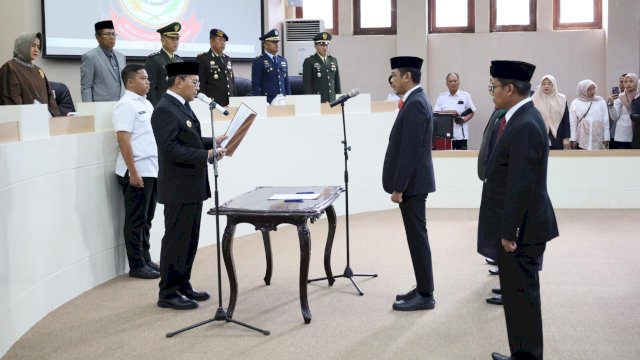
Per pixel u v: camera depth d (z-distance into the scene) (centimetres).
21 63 520
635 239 616
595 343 372
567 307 434
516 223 311
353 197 743
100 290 488
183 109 431
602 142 870
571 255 564
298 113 689
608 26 1045
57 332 405
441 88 1105
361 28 1110
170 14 851
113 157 517
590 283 485
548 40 1080
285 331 401
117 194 523
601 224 681
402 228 673
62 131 464
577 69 1079
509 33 1085
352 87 1112
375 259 561
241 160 636
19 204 405
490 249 332
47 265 438
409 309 433
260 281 505
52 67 751
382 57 1102
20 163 408
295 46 1027
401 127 425
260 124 650
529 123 314
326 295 470
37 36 522
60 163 455
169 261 442
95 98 571
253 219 414
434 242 616
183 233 441
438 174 779
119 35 802
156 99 579
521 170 311
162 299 448
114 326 413
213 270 536
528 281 319
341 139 723
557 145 821
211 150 425
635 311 424
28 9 721
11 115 418
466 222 699
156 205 543
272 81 734
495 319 415
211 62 668
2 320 377
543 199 319
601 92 1077
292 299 462
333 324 412
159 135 422
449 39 1095
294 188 491
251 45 950
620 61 1046
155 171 514
